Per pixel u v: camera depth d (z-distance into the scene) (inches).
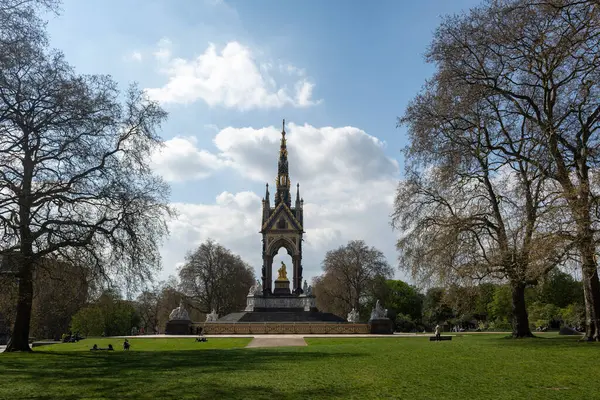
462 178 1861.5
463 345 1627.7
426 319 5708.7
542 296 4244.6
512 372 953.5
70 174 1541.6
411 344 1820.9
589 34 1362.0
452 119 1793.8
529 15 1491.1
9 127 1425.9
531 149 1565.0
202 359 1310.3
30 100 1414.9
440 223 1845.5
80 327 4490.7
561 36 1411.2
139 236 1610.5
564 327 2502.5
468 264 1717.5
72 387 838.5
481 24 1667.1
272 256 4291.3
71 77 1539.1
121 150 1691.7
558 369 975.0
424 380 884.6
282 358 1315.2
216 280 5039.4
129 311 4886.8
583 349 1302.9
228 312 5295.3
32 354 1508.4
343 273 5032.0
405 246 2044.8
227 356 1401.3
